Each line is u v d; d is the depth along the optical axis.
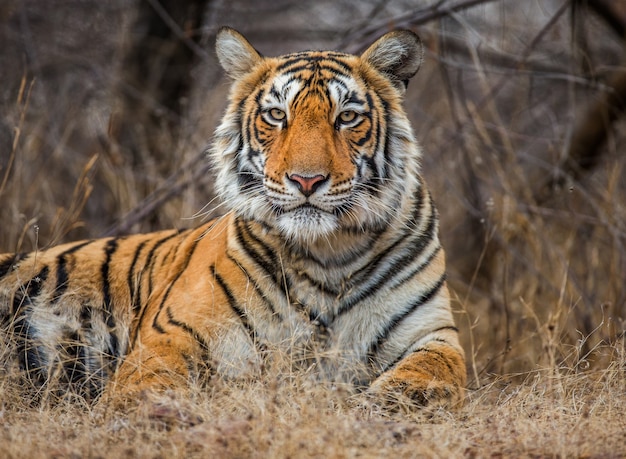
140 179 13.92
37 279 9.02
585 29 14.35
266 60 8.69
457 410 7.27
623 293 11.72
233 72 8.84
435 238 8.65
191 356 7.86
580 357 9.88
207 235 8.85
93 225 13.85
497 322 12.05
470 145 13.86
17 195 12.62
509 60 15.48
